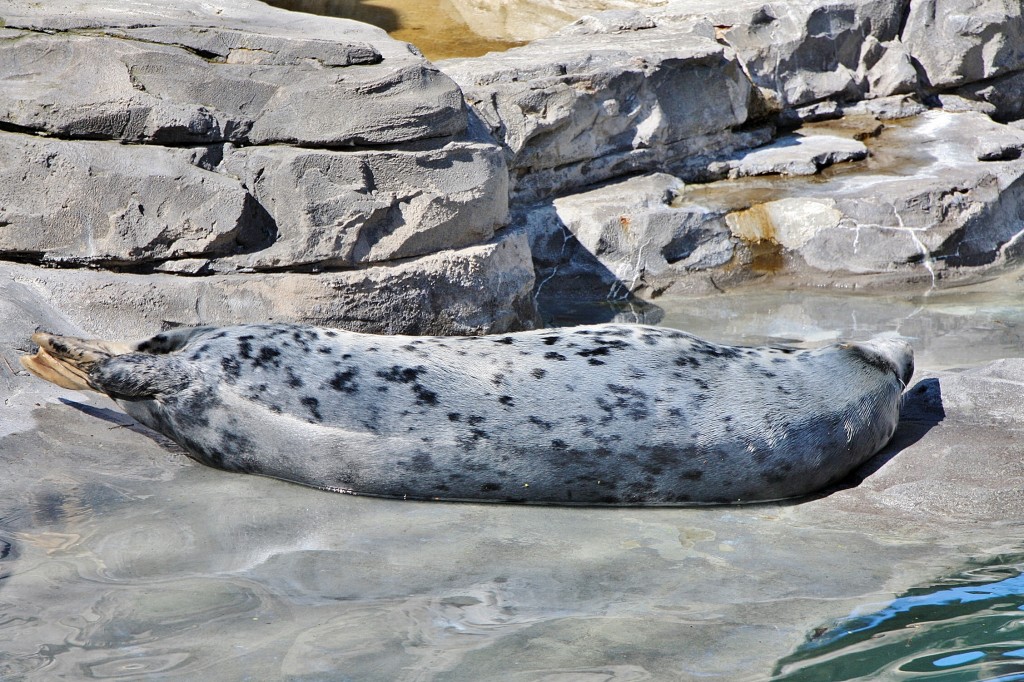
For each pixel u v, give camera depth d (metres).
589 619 13.29
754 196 32.34
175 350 19.05
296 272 22.78
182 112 22.41
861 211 31.06
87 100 22.19
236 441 17.72
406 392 17.38
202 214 22.19
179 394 17.77
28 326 20.64
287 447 17.41
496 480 17.12
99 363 17.91
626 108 33.66
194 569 14.41
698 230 30.67
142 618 12.98
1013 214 32.78
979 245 31.58
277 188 22.70
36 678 11.55
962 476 17.81
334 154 22.95
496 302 24.89
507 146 30.70
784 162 34.91
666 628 13.09
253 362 17.86
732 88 35.91
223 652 12.22
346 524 16.22
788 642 12.72
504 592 14.03
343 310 22.83
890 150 36.94
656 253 30.16
